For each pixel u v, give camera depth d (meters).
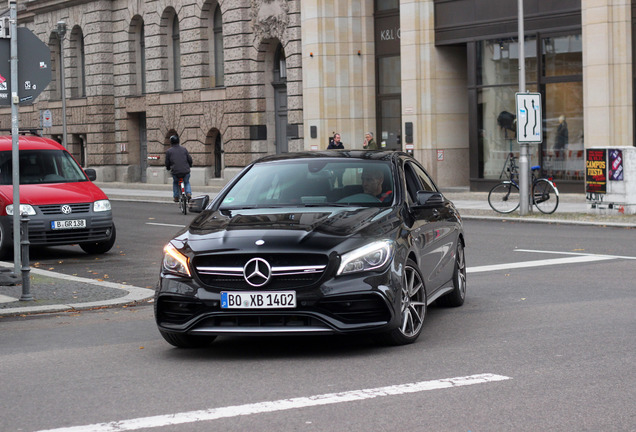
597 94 26.38
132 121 48.62
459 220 10.48
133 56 48.00
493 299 10.62
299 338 8.63
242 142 40.03
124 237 20.00
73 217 16.25
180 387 6.79
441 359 7.48
